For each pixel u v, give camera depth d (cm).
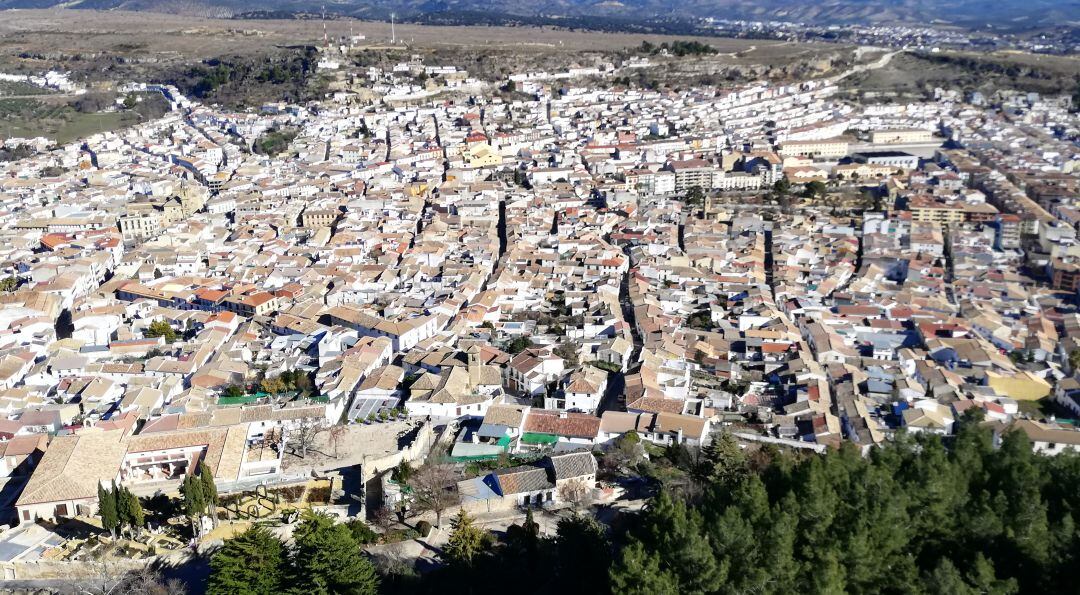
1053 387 19950
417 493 14262
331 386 18512
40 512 13838
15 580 12606
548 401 18300
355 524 13425
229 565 11369
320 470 15488
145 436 15550
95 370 19450
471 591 11688
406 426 17212
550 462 15238
